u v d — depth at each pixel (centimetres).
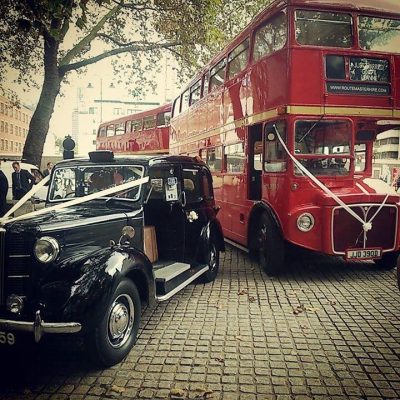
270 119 696
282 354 398
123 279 386
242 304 546
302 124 652
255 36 772
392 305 544
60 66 1548
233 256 877
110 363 365
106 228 421
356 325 473
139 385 340
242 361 383
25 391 329
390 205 661
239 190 851
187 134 1255
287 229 654
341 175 677
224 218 948
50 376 355
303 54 647
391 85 677
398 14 682
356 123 671
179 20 1505
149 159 510
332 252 644
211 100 1027
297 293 597
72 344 354
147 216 564
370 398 324
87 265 359
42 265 357
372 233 661
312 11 654
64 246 376
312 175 657
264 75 719
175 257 571
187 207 590
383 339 434
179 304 547
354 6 667
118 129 2236
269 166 715
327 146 664
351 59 663
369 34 677
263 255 729
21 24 525
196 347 412
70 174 523
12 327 334
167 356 392
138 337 436
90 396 324
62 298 341
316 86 650
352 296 583
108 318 359
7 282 354
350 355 397
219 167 977
